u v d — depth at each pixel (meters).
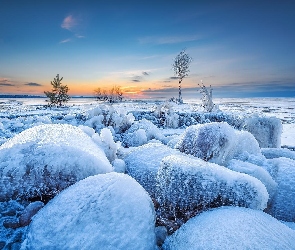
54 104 25.33
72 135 3.04
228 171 2.16
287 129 15.30
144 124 8.12
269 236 1.58
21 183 2.29
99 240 1.62
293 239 1.62
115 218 1.72
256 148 3.73
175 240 1.77
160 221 2.18
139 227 1.72
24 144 2.47
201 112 15.52
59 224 1.71
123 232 1.67
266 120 5.95
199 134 3.23
